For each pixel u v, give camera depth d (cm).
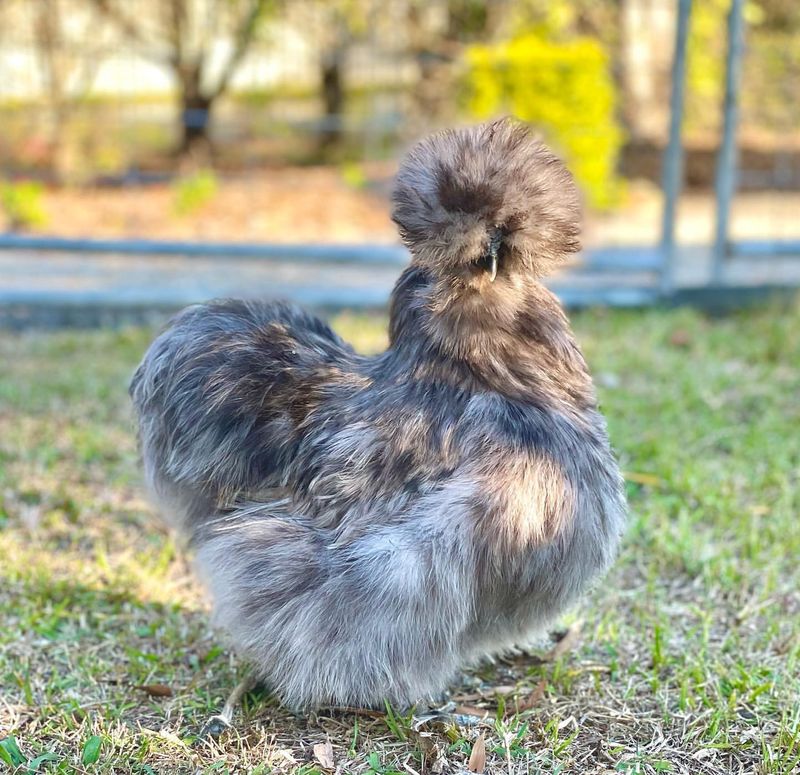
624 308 247
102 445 171
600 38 425
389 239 343
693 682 127
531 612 120
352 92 481
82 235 335
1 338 231
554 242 115
